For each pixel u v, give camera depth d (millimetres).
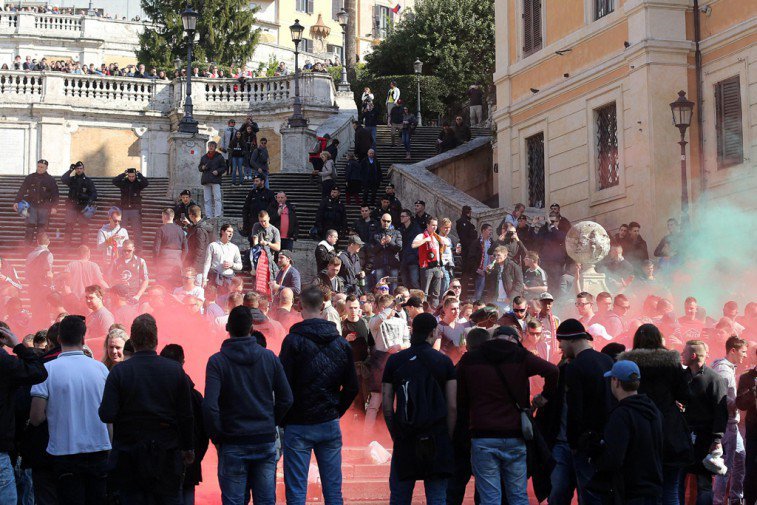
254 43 52375
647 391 8914
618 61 22641
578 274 18016
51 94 41344
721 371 11086
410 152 34219
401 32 51375
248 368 8188
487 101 48188
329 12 68812
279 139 41344
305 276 22062
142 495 7941
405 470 8594
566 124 24953
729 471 11305
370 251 20234
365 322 13695
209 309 13992
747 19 20266
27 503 9453
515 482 8672
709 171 21188
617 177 23125
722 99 21031
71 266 16109
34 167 41031
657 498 8055
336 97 42281
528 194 27016
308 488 11172
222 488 8156
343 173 30891
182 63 50188
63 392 8562
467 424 8961
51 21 58438
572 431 8992
